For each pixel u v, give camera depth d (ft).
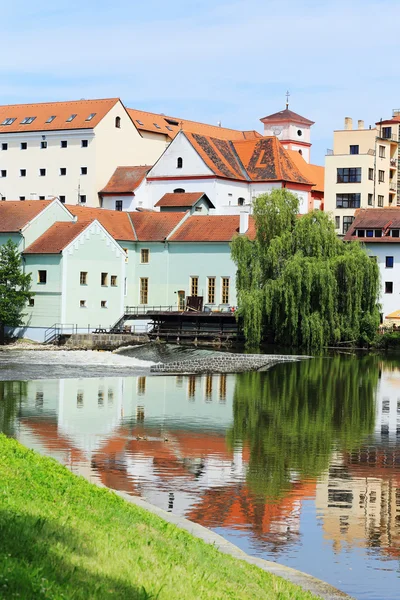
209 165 588.91
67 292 451.94
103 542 99.19
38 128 634.43
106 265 471.62
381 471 186.29
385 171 637.71
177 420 238.68
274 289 437.99
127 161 640.58
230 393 294.05
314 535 143.02
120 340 449.89
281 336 440.45
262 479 175.94
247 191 618.44
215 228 513.04
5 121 655.35
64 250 447.42
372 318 440.86
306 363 386.11
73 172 624.59
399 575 127.34
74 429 219.61
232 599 94.43
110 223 520.42
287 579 120.78
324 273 431.84
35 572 81.35
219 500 159.63
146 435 215.51
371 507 159.53
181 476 175.52
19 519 97.25
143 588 85.40
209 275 506.07
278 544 138.10
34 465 130.82
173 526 122.93
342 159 618.85
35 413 241.96
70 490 121.08
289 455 198.70
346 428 233.76
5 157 648.79
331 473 183.21
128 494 160.76
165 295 517.14
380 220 521.24
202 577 98.27
